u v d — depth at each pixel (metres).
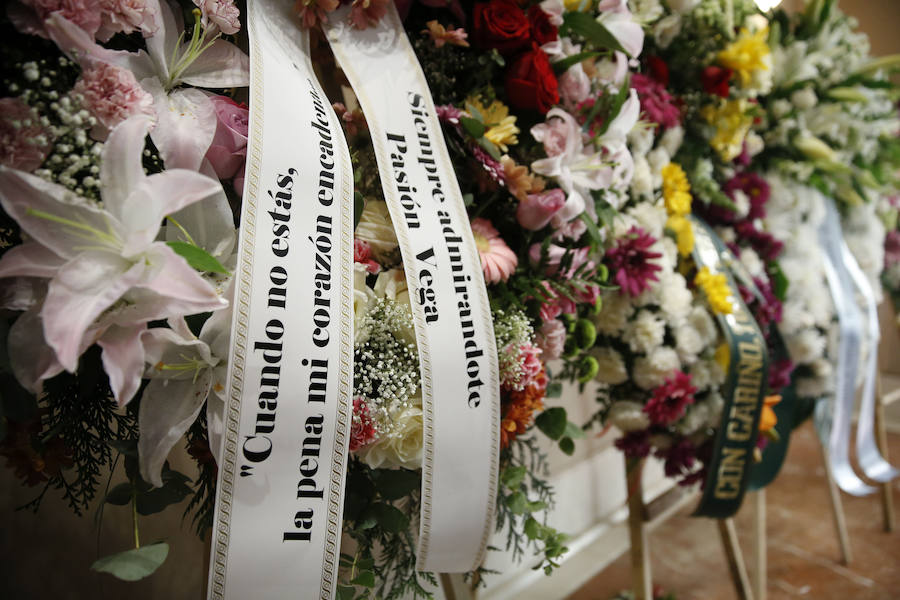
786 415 1.83
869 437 2.23
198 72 0.80
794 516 2.53
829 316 1.84
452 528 0.83
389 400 0.82
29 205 0.60
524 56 0.98
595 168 1.02
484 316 0.85
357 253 0.83
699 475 1.47
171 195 0.62
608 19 1.11
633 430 1.36
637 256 1.21
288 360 0.70
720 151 1.53
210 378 0.71
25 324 0.62
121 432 0.79
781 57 1.71
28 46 0.69
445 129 0.97
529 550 1.96
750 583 2.06
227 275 0.71
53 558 1.23
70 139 0.66
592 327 1.10
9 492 1.21
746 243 1.68
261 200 0.72
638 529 1.64
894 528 2.45
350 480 0.86
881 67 1.83
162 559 0.65
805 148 1.73
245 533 0.68
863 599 2.02
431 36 0.97
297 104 0.80
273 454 0.69
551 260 1.00
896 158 2.16
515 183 0.94
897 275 2.47
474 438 0.83
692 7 1.34
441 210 0.87
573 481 2.15
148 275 0.61
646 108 1.26
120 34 0.78
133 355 0.62
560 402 2.08
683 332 1.34
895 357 3.56
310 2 0.89
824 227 1.96
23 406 0.68
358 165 0.92
